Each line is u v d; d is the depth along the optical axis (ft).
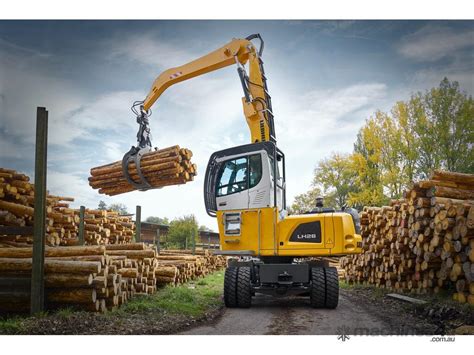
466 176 33.47
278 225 33.12
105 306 26.96
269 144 33.78
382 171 47.80
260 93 38.22
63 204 40.93
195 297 35.70
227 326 26.35
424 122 43.86
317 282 32.30
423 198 33.78
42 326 22.52
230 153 34.83
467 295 29.32
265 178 33.42
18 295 24.13
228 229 34.17
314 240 32.48
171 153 36.99
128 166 38.68
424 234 33.50
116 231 49.62
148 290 36.22
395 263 39.70
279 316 29.53
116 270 28.12
